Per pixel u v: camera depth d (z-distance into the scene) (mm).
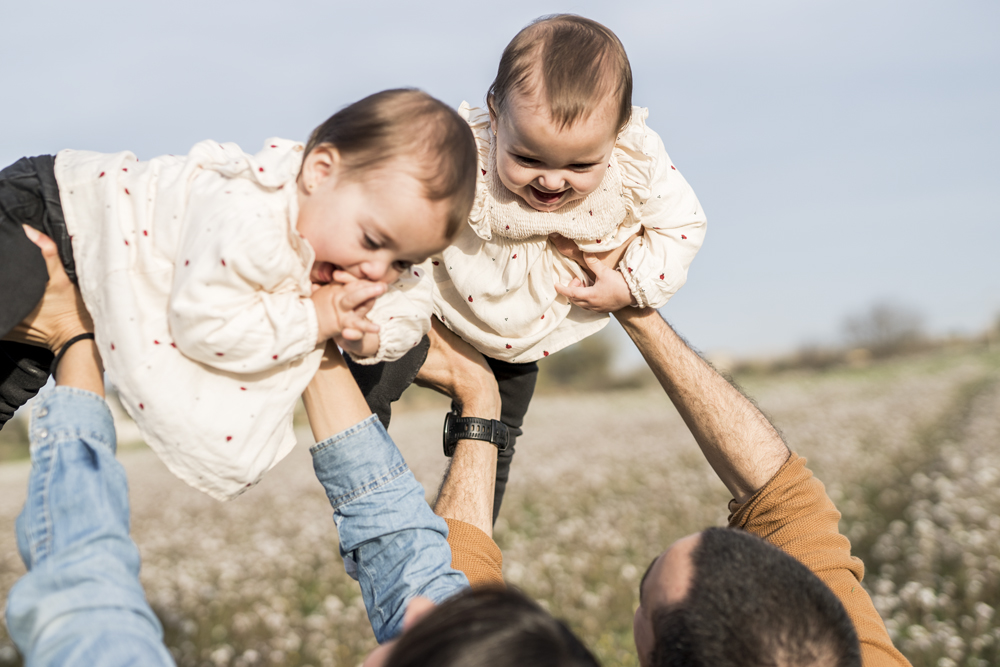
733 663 1369
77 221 1602
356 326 1646
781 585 1442
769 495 2221
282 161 1673
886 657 1896
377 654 1192
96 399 1465
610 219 2262
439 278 2363
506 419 2664
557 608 7773
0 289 1526
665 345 2393
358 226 1633
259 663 6730
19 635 1199
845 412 23750
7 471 29969
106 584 1210
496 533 10883
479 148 2260
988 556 8227
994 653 6270
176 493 17734
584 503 12922
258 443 1625
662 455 17422
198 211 1566
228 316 1516
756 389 34688
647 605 1578
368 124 1632
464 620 1055
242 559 10297
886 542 9250
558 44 2072
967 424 19094
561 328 2449
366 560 1677
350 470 1684
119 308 1518
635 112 2299
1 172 1611
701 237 2344
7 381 1788
